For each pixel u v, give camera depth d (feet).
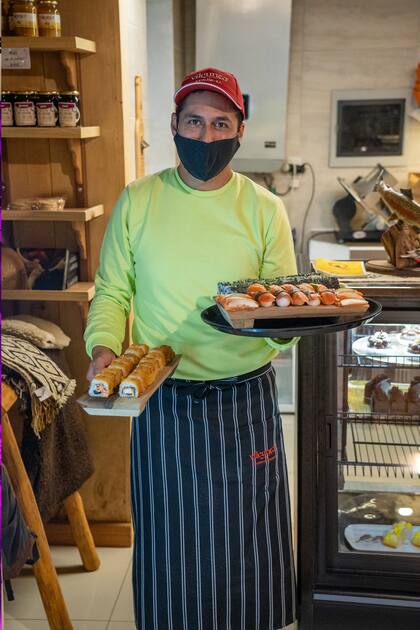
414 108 15.23
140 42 10.81
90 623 7.64
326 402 6.86
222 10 14.01
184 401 6.08
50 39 7.64
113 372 5.16
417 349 7.10
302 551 7.04
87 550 8.59
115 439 9.07
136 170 10.48
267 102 14.53
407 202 7.34
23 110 7.82
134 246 6.01
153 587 6.53
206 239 5.88
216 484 6.23
